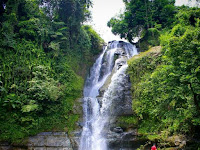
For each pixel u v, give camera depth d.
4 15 14.59
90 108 13.59
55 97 12.38
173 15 21.34
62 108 12.83
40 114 12.03
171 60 7.39
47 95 12.12
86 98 14.17
